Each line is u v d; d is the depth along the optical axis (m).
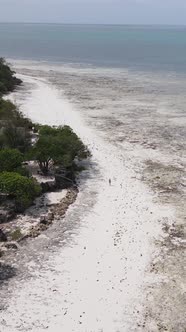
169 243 27.69
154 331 20.14
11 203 31.27
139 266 25.11
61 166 38.25
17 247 26.39
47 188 34.31
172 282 23.75
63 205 32.03
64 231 28.56
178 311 21.53
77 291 22.67
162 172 39.69
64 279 23.59
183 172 39.88
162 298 22.44
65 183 35.56
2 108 53.16
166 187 36.47
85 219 30.28
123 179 37.78
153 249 26.94
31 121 52.56
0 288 22.56
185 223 30.38
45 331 19.81
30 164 39.50
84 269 24.59
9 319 20.39
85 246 26.92
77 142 39.72
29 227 28.67
